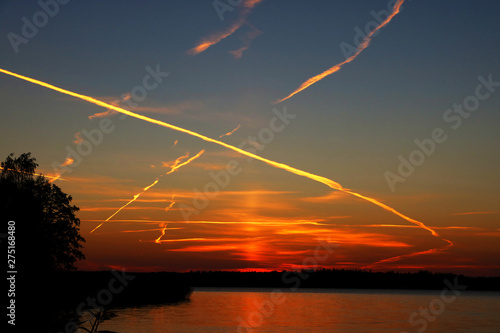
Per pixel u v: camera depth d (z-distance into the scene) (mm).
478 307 184625
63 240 59469
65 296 44844
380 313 146500
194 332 83000
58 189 61688
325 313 144875
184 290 171000
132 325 89312
